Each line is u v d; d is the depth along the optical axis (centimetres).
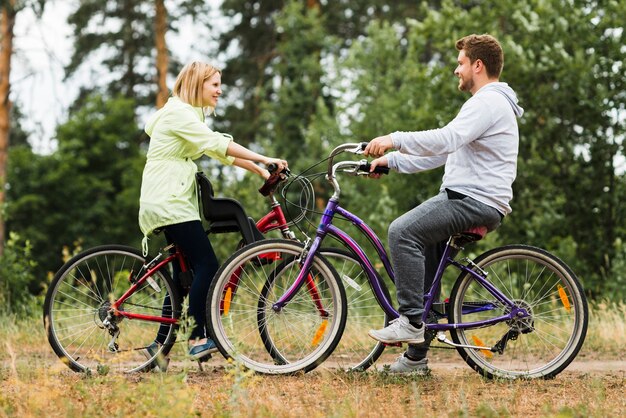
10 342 962
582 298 660
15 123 3875
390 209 1798
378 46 2519
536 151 1819
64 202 4009
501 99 629
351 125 2520
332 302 663
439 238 628
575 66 1717
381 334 627
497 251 658
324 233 660
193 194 681
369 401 547
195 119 674
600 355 891
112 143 4047
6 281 1369
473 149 629
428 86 1961
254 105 3434
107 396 541
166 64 3050
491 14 1945
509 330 656
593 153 1783
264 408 511
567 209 1819
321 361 657
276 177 672
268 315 660
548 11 1803
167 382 506
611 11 1755
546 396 591
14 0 2408
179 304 685
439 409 540
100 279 760
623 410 536
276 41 3422
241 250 654
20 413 507
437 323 653
